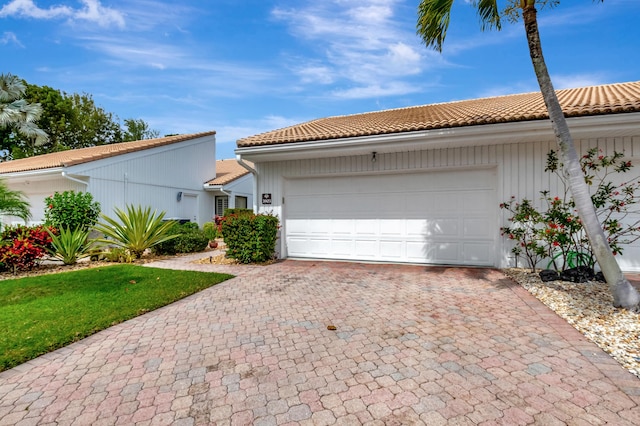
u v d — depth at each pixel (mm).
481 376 2746
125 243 9492
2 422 2244
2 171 12461
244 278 6703
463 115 7418
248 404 2422
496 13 5160
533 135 6141
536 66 4297
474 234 7473
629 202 6109
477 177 7418
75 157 13922
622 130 5656
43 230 8195
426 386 2617
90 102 31188
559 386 2561
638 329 3502
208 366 3014
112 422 2238
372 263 8258
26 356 3168
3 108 19781
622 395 2418
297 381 2732
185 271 7355
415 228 7969
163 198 14703
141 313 4527
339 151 7691
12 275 7273
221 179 17766
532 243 6434
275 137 8430
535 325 3857
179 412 2340
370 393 2537
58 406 2426
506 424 2139
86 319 4191
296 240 9109
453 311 4434
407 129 6672
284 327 3963
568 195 6578
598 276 5586
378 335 3668
